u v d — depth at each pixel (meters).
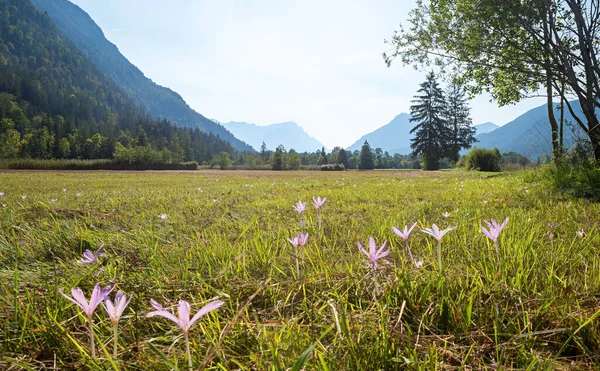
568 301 1.51
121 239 3.12
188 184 13.12
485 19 7.18
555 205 4.88
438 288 1.60
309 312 1.52
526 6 6.61
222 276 2.00
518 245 2.31
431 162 57.69
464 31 7.76
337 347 1.17
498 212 4.28
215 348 1.01
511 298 1.59
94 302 0.97
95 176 22.89
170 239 3.29
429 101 58.00
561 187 6.19
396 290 1.61
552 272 1.81
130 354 1.25
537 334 1.32
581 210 4.32
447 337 1.30
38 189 10.36
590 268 2.07
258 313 1.63
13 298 1.71
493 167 28.75
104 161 58.66
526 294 1.71
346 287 1.83
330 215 4.71
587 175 5.98
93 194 8.37
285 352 1.14
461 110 58.47
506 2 6.84
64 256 2.84
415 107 58.62
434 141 57.97
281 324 1.40
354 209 5.21
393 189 8.76
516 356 1.21
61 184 13.02
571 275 1.94
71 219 4.30
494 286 1.65
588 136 7.02
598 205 4.60
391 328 1.33
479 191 7.32
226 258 2.40
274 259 2.37
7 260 2.70
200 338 1.35
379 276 1.92
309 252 2.55
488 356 1.25
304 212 4.99
